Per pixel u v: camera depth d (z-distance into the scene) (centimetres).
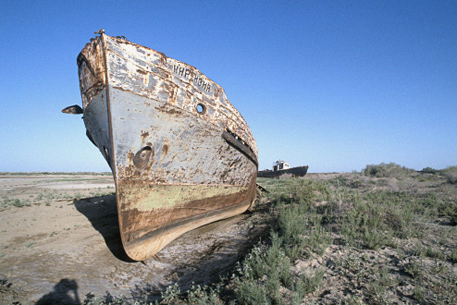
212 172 721
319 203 899
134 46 497
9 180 2475
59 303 399
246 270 436
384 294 335
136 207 550
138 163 534
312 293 362
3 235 652
